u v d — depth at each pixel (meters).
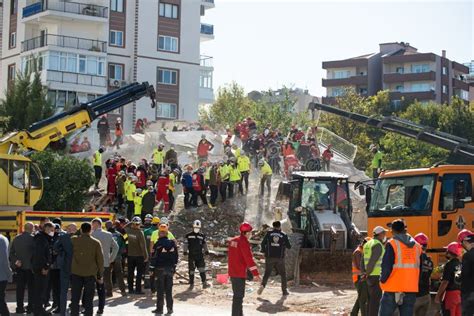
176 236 32.41
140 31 67.69
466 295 14.09
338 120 75.31
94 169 36.03
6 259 16.88
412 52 107.19
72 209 33.47
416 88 103.00
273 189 38.03
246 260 17.20
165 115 68.62
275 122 78.69
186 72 70.00
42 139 28.62
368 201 22.48
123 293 22.81
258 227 34.31
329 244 25.94
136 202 31.67
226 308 20.73
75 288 17.33
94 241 17.45
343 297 22.16
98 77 63.53
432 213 20.03
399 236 14.04
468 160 25.28
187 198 34.75
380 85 106.56
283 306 20.94
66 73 61.91
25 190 26.94
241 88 88.38
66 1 63.62
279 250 22.73
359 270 17.06
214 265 27.91
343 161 44.97
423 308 14.84
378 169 41.09
